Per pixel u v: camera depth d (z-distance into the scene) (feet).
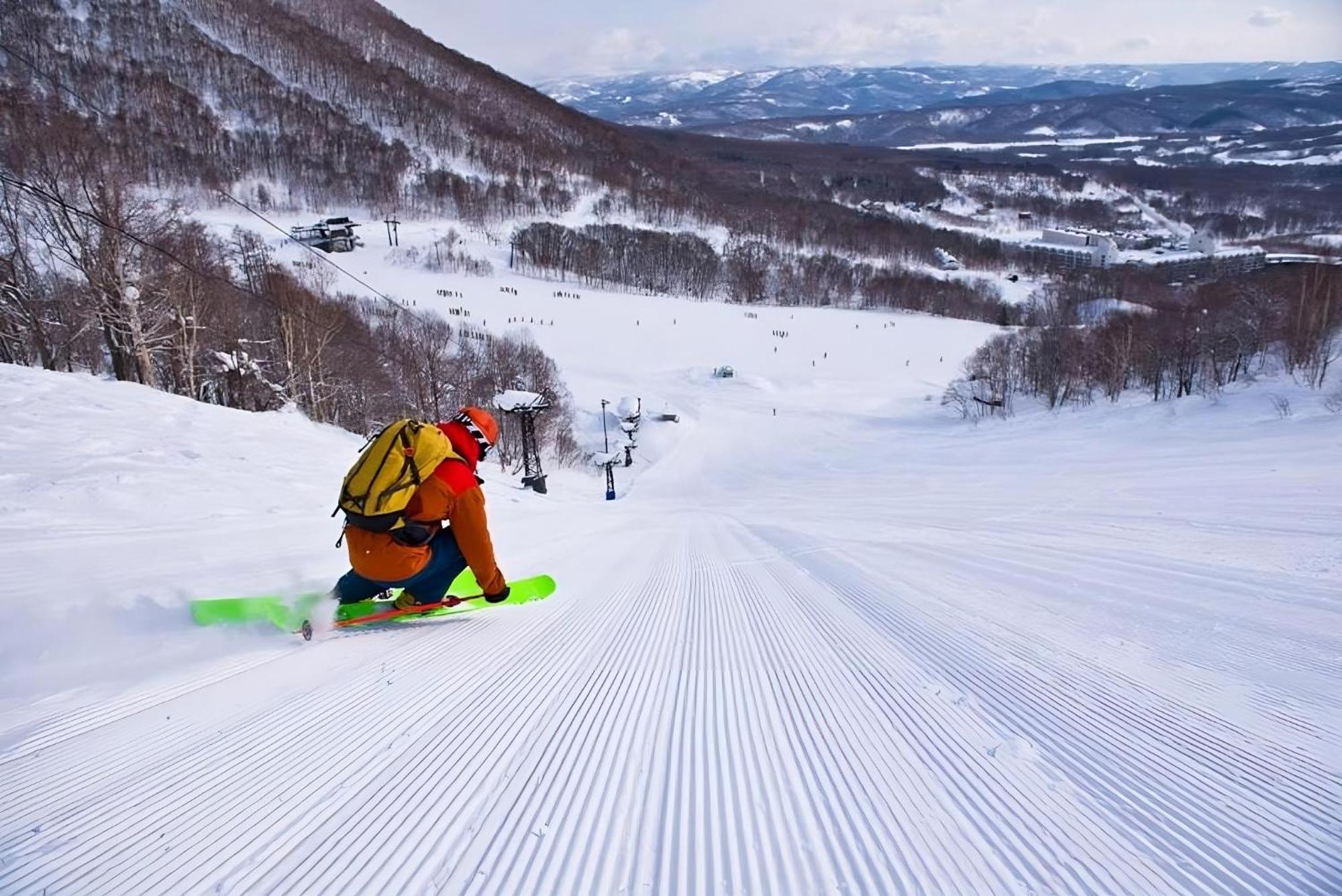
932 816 7.05
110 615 12.44
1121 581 17.97
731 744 8.66
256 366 110.01
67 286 95.30
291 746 8.17
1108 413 149.79
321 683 10.19
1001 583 18.44
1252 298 175.01
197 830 6.46
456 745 8.42
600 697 10.16
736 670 11.57
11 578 15.16
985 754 8.39
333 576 17.15
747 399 266.36
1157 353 168.35
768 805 7.28
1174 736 8.71
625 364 313.94
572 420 212.02
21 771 7.36
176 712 8.98
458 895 5.76
